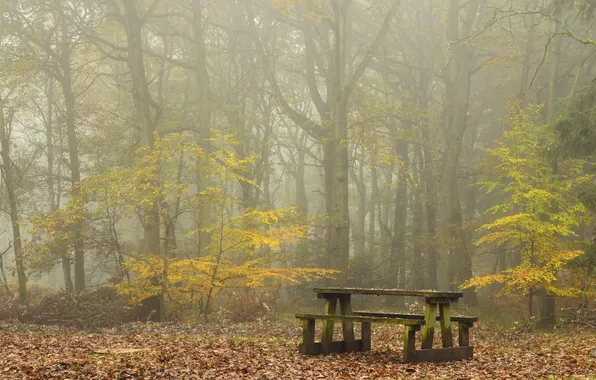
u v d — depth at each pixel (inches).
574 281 789.2
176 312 852.0
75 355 418.9
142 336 597.0
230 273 820.6
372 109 1334.9
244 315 856.3
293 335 639.8
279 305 1155.3
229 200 884.6
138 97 1102.4
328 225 1200.8
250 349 461.4
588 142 860.6
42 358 400.8
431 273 1434.5
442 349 396.8
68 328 781.9
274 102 1370.6
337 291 424.2
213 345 487.8
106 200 892.6
